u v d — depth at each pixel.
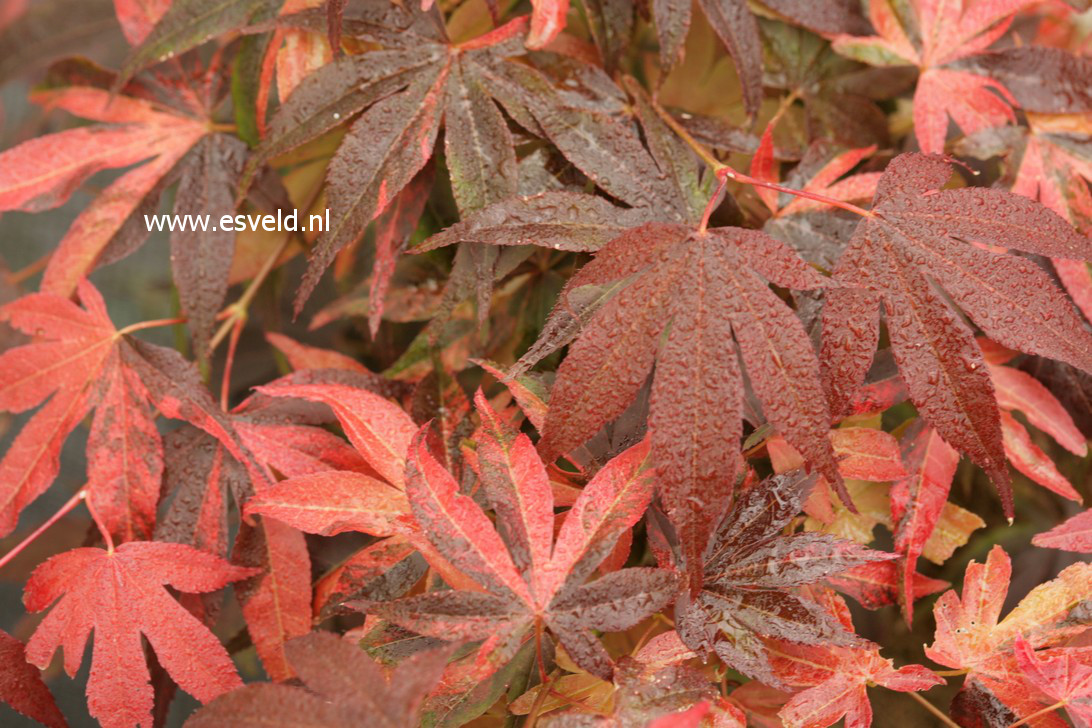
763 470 0.50
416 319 0.54
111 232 0.52
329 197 0.48
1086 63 0.51
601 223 0.48
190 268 0.52
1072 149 0.51
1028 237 0.47
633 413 0.48
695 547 0.46
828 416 0.46
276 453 0.50
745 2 0.51
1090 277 0.50
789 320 0.46
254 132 0.51
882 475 0.49
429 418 0.50
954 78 0.52
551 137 0.49
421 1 0.49
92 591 0.49
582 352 0.46
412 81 0.49
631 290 0.47
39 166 0.51
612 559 0.48
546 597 0.47
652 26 0.53
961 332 0.47
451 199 0.51
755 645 0.47
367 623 0.48
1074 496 0.50
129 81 0.52
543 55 0.50
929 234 0.47
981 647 0.48
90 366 0.50
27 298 0.51
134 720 0.48
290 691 0.45
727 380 0.46
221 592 0.50
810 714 0.48
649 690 0.47
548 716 0.47
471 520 0.47
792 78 0.53
